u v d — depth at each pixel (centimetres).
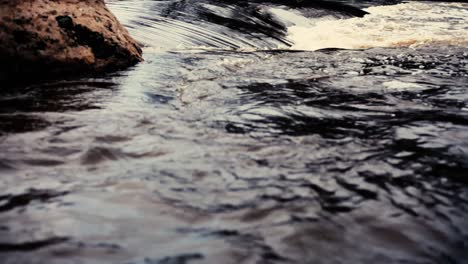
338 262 99
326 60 436
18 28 290
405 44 595
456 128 204
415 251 105
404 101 260
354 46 602
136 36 516
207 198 128
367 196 133
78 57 322
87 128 192
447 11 1071
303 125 209
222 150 171
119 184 135
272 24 749
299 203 127
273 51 529
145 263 94
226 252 100
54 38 310
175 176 144
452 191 137
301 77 339
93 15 355
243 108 240
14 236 102
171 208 121
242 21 712
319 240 108
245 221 115
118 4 713
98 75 321
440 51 499
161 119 214
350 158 164
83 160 155
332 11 962
